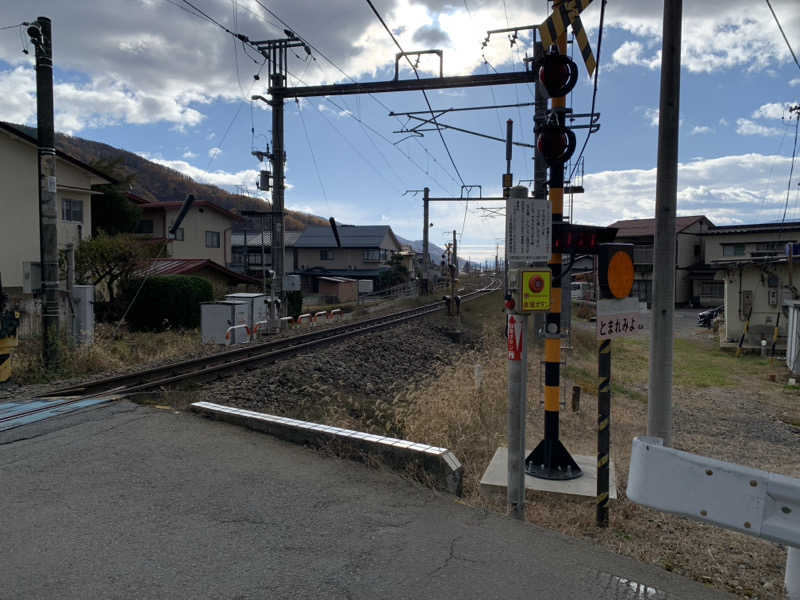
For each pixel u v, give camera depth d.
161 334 17.23
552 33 5.11
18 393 7.80
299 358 11.93
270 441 5.28
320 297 41.56
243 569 3.04
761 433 9.70
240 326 14.91
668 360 6.25
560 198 5.23
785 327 20.77
